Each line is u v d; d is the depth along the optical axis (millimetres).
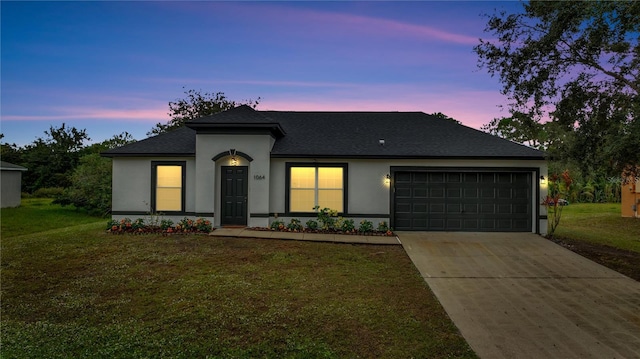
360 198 12234
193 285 6449
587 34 7441
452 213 12234
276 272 7367
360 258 8695
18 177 24203
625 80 7742
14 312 5285
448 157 11852
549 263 8477
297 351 4051
